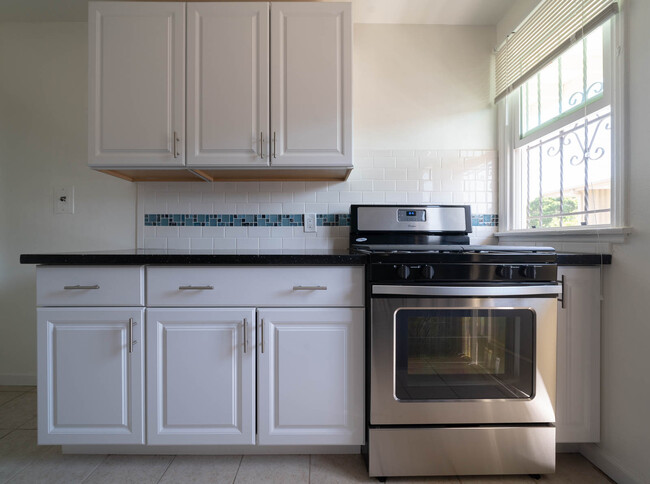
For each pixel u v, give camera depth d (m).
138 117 1.50
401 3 1.76
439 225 1.79
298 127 1.52
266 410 1.27
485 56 1.93
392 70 1.92
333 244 1.89
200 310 1.25
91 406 1.26
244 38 1.50
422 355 1.24
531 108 1.75
